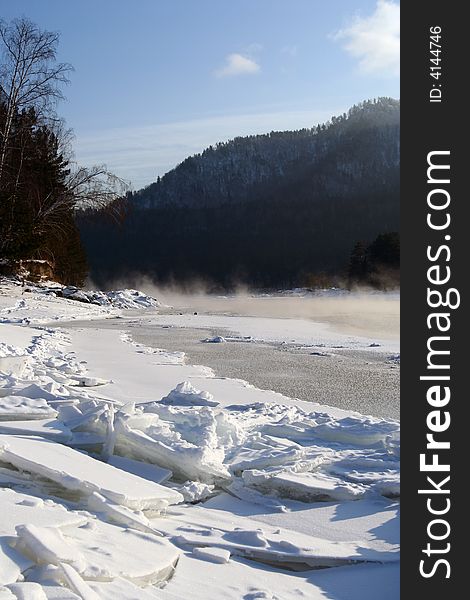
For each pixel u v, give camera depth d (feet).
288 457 26.18
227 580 16.28
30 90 123.34
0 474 21.04
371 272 279.90
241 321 118.32
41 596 12.04
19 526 14.39
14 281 137.69
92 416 26.45
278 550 18.37
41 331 82.89
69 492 20.08
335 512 22.53
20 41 120.47
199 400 35.86
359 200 534.37
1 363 40.47
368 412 40.42
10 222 128.67
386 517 21.83
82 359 59.00
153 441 25.02
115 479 21.21
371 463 26.55
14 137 127.44
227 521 21.40
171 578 15.75
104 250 472.85
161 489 21.29
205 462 24.34
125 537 16.89
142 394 41.73
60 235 154.92
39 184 136.98
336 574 17.99
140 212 528.22
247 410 36.09
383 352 72.84
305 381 52.60
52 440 25.08
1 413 27.32
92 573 13.69
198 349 74.33
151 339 84.53
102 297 156.66
